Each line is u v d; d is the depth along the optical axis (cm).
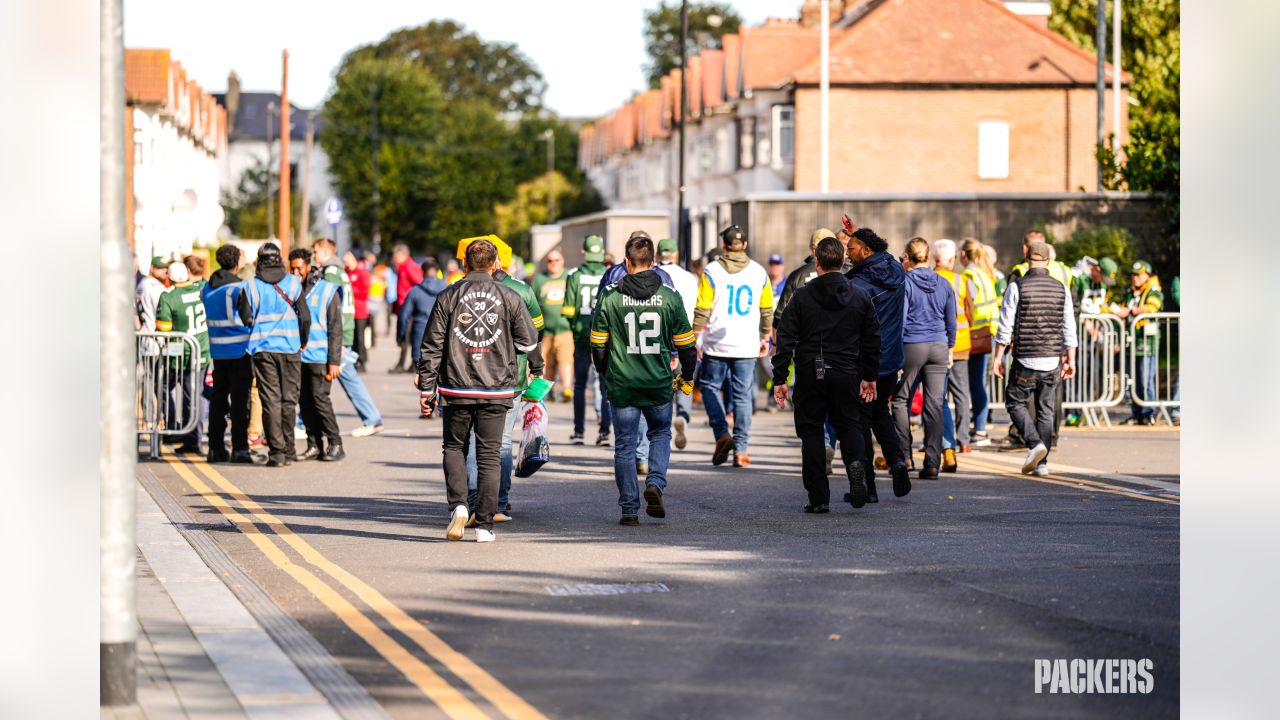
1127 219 5366
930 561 1931
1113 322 3947
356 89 17925
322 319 3203
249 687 1298
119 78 1215
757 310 3008
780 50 11188
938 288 2848
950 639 1480
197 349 3300
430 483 2842
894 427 2561
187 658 1404
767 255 5175
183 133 9738
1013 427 3394
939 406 2855
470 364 2108
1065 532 2180
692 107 13188
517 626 1561
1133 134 5644
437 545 2103
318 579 1834
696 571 1872
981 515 2367
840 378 2395
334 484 2827
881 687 1302
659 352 2280
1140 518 2322
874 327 2412
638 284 2277
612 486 2773
